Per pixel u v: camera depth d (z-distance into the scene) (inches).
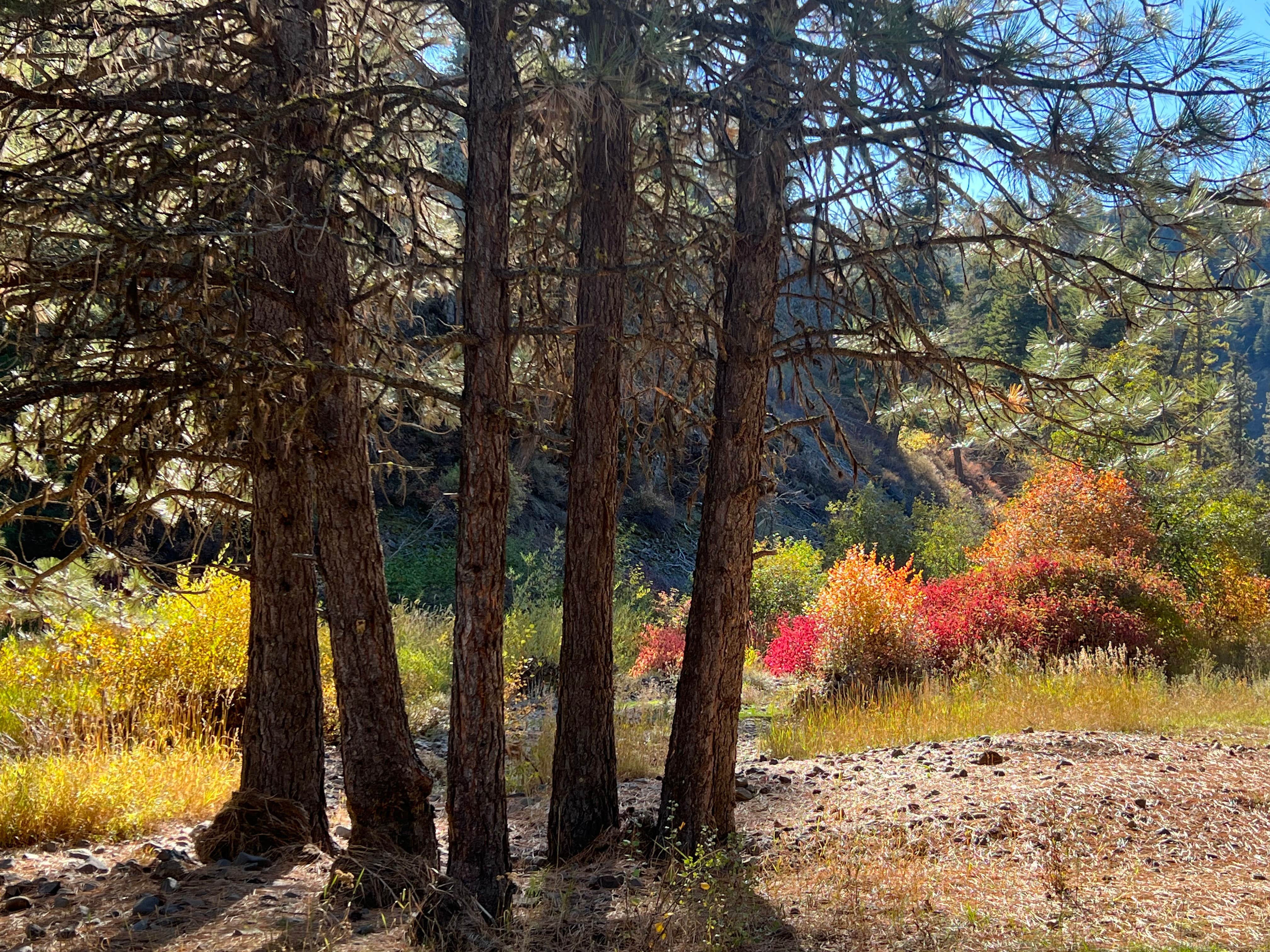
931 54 181.5
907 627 473.1
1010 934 155.2
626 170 205.9
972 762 285.4
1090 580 535.8
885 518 973.8
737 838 211.3
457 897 160.7
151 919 166.7
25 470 190.2
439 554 676.7
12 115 189.6
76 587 251.4
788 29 175.9
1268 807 228.2
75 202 146.6
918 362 206.5
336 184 165.8
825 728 375.2
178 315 196.4
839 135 182.4
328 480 186.2
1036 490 652.7
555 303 251.3
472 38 171.8
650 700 477.1
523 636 548.7
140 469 157.4
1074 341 217.6
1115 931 156.1
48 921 166.7
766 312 205.8
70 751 282.0
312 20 198.2
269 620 213.9
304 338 183.8
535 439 222.1
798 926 162.6
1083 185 181.9
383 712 189.9
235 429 161.3
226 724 331.0
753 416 206.8
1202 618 569.6
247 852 205.2
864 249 212.2
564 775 215.9
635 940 155.6
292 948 150.8
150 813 244.8
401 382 161.5
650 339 204.8
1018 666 435.5
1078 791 240.5
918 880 183.8
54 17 173.3
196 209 156.4
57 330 154.1
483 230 168.1
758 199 202.8
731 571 206.8
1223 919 161.5
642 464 232.5
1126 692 386.3
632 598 679.7
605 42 162.2
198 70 199.5
